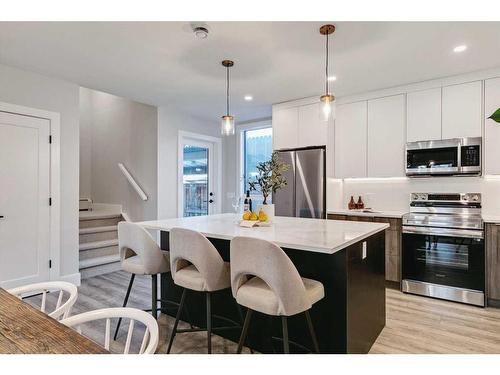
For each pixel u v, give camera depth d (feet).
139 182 16.84
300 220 9.69
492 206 11.53
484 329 8.50
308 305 5.31
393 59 9.95
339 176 14.32
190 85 12.53
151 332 3.24
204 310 8.68
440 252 10.85
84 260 14.03
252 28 7.93
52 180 11.82
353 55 9.60
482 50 9.26
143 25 7.83
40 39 8.63
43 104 11.55
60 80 12.01
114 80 12.01
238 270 5.56
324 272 6.42
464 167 11.14
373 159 13.37
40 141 11.50
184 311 9.06
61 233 12.09
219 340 7.97
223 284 6.59
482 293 10.07
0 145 10.55
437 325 8.75
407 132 12.50
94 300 10.69
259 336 7.39
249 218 8.31
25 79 11.07
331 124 14.20
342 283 6.20
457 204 11.84
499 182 11.43
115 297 10.98
